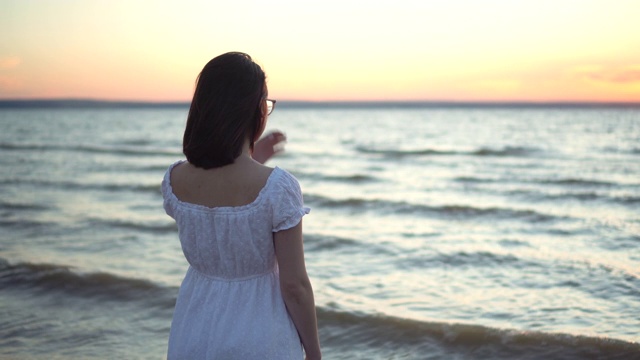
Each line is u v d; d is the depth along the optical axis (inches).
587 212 454.0
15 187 621.0
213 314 69.2
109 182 672.4
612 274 255.4
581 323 196.2
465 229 385.7
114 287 240.2
